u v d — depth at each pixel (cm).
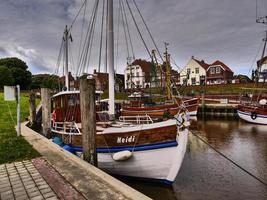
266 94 3572
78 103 1109
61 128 1091
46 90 1304
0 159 654
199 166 1045
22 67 7656
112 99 893
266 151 1313
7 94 1020
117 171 785
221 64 5672
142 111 2498
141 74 5547
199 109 3422
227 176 914
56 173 543
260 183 845
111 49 879
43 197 423
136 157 746
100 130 812
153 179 757
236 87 4491
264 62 4584
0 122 1662
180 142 710
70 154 694
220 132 1984
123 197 413
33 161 641
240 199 720
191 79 5906
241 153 1276
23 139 952
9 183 491
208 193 757
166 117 848
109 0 869
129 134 748
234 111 3241
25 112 2281
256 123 2516
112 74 884
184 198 719
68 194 432
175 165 721
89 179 502
